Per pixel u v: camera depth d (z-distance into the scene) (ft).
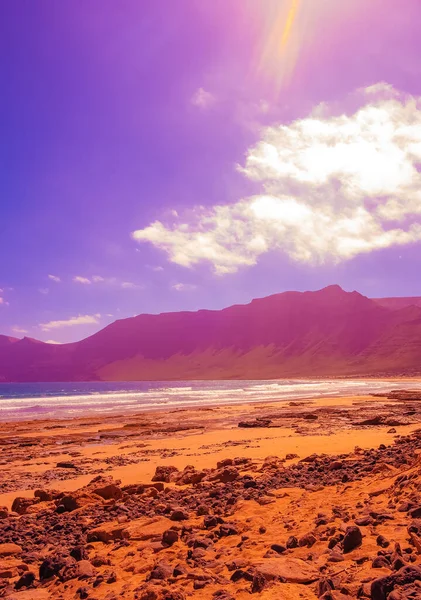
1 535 30.89
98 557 23.71
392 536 20.22
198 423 128.77
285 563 18.62
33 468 66.03
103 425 135.23
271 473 46.34
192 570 19.89
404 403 179.83
